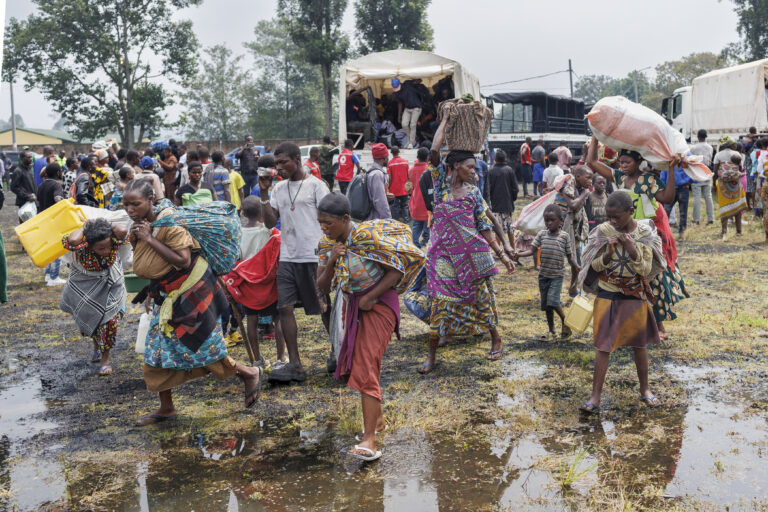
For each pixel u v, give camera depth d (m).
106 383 5.57
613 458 3.78
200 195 5.66
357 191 6.67
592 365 5.54
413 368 5.66
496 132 26.88
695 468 3.62
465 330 5.61
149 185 4.23
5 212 20.88
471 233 5.42
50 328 7.46
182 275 4.33
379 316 3.95
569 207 7.27
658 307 5.56
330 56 42.53
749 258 9.96
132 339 6.98
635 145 5.06
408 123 16.11
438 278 5.50
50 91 44.47
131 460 4.01
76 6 42.75
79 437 4.40
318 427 4.45
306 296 5.44
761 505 3.20
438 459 3.87
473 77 16.78
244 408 4.86
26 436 4.43
